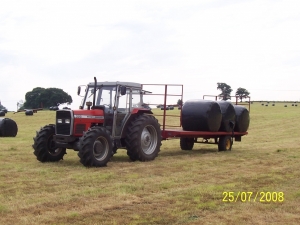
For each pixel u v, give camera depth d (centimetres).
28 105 6800
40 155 1009
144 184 752
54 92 6712
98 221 525
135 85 1082
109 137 967
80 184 745
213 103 1277
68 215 546
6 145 1435
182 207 596
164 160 1087
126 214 559
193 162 1051
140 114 1094
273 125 2781
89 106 1020
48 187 715
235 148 1454
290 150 1352
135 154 1043
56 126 986
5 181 766
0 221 520
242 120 1426
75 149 977
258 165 1007
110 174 842
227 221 536
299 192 697
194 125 1273
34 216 543
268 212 582
